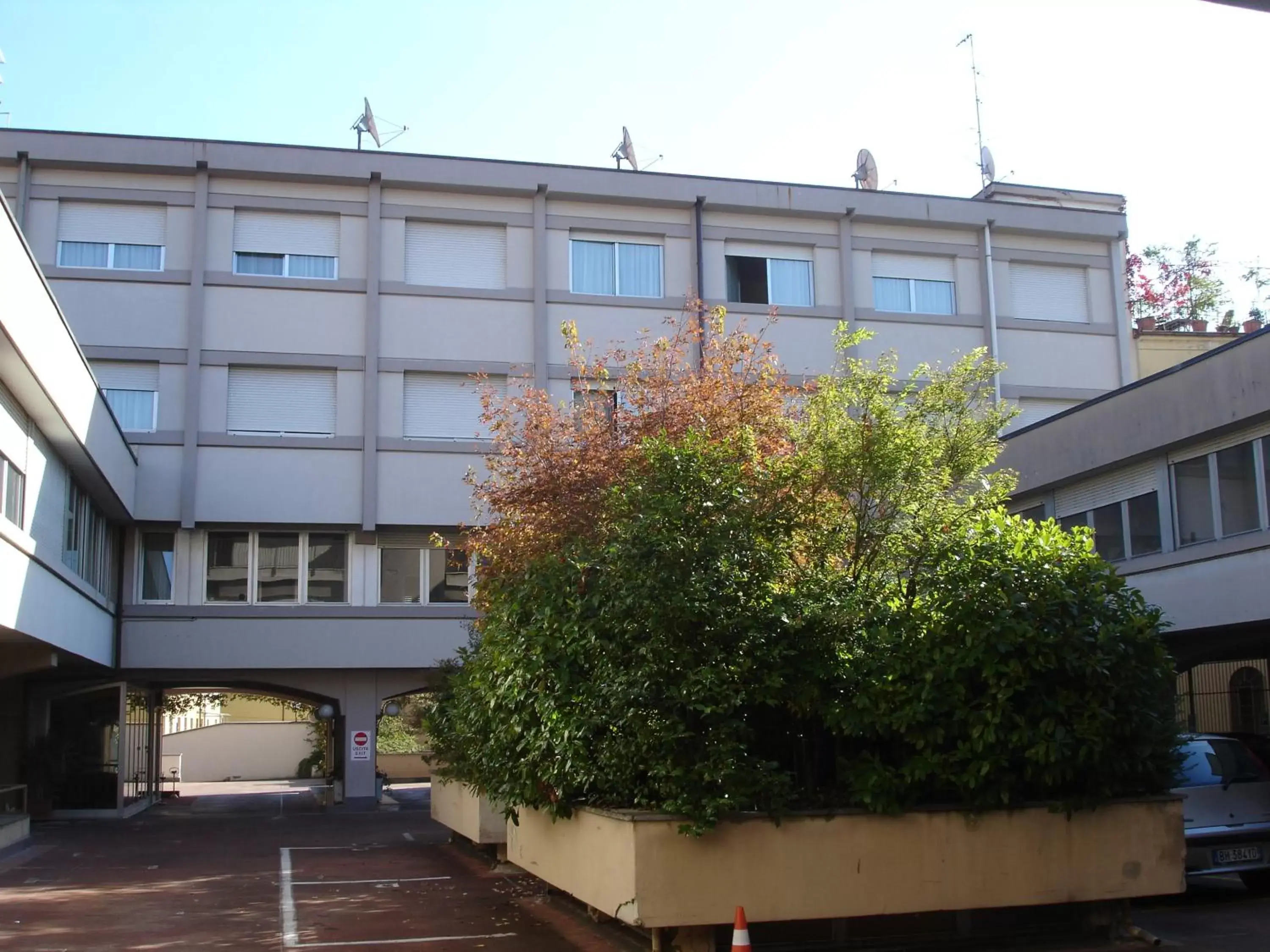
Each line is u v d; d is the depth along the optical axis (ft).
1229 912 36.04
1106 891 30.37
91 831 72.02
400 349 84.74
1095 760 29.01
